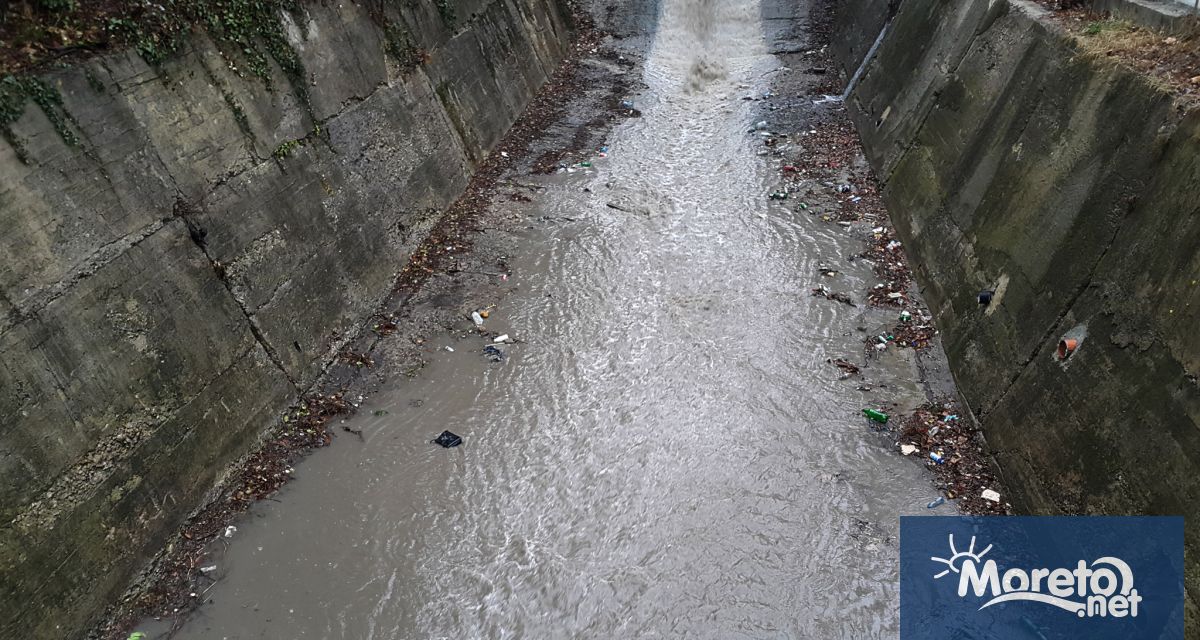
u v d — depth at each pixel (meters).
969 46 12.91
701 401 9.64
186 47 8.69
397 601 7.30
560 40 22.20
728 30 22.70
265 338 9.20
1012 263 9.29
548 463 8.79
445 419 9.45
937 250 11.39
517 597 7.34
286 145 10.12
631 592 7.36
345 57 11.80
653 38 22.80
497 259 12.73
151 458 7.49
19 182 6.63
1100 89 8.72
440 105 14.62
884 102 15.98
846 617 7.11
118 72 7.75
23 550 6.24
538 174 15.70
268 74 9.95
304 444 9.02
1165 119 7.43
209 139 8.82
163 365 7.75
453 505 8.30
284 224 9.79
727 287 11.88
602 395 9.78
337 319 10.52
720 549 7.76
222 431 8.37
